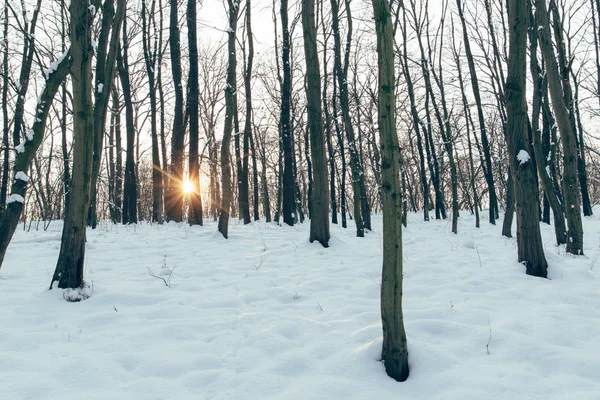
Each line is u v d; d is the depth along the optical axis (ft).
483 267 21.94
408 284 19.06
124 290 17.34
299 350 11.53
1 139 43.11
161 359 11.09
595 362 10.46
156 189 52.16
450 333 12.78
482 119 51.78
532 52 28.63
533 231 19.77
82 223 17.08
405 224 51.03
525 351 11.19
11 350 11.44
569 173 23.50
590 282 17.83
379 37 10.25
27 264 23.95
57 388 9.39
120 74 51.24
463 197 101.30
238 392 9.48
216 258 25.90
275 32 59.21
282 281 19.98
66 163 45.68
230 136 35.01
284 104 49.24
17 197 17.53
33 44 29.07
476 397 9.20
